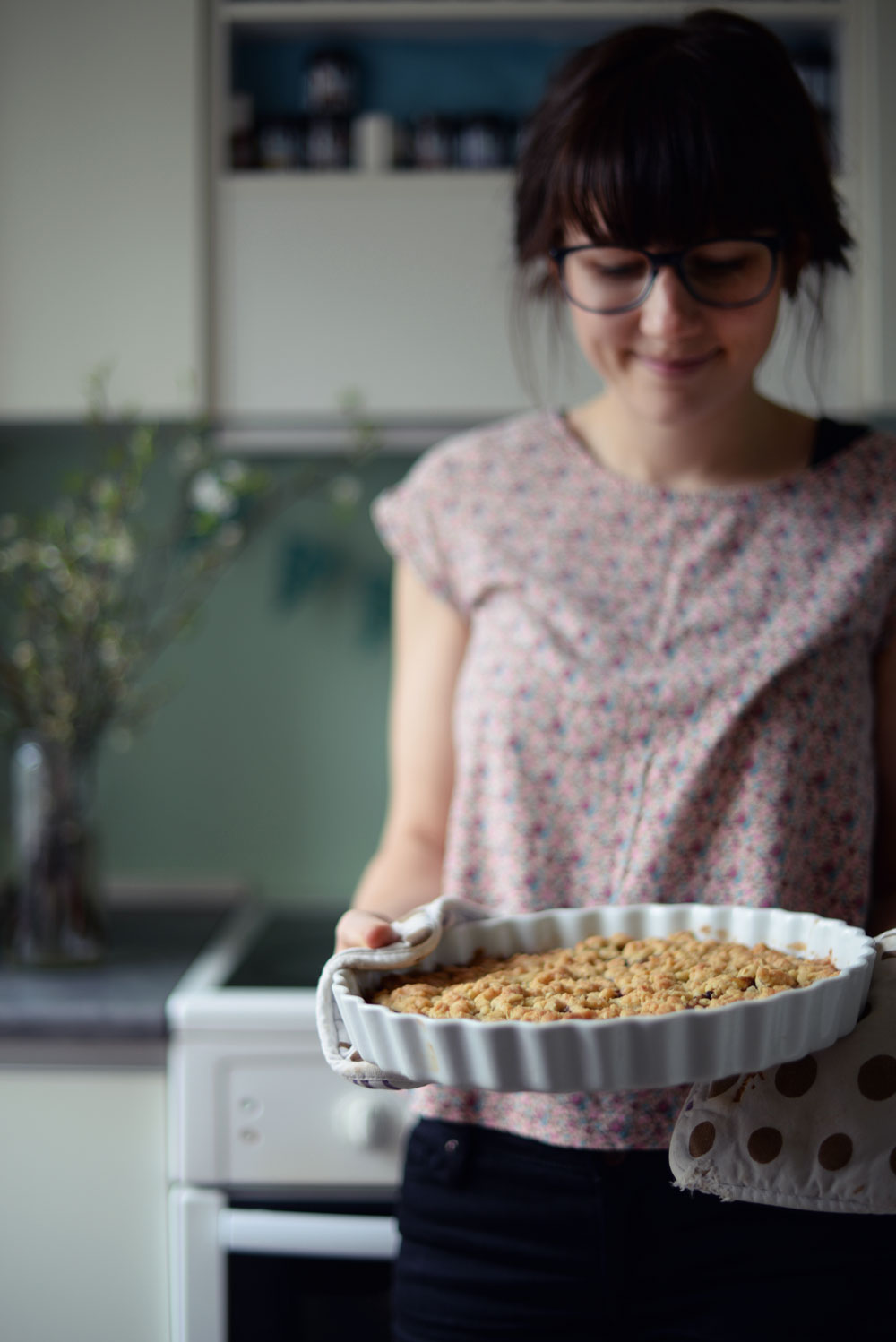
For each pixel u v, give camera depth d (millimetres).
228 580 1991
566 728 977
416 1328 949
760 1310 841
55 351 1641
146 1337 1397
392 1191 1382
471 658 1062
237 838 2012
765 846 931
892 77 1588
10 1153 1403
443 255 1644
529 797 980
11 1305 1396
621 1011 686
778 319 957
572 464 1073
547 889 971
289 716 2000
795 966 755
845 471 1013
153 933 1796
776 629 961
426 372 1649
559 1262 892
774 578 982
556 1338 892
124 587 1962
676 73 876
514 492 1080
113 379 1641
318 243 1648
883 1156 749
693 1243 863
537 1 1709
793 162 902
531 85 1876
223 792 2008
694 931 864
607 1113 883
